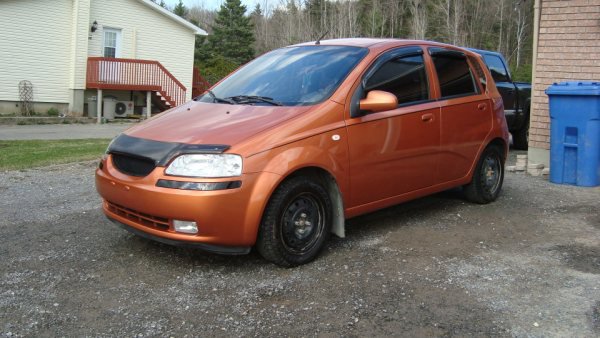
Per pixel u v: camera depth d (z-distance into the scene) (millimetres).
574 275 4027
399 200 4953
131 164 4055
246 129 3984
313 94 4484
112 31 23422
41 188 6852
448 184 5500
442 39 51469
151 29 24547
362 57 4758
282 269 4082
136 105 24375
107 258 4270
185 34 25781
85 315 3305
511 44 55344
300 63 4992
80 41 22031
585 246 4723
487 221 5480
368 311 3387
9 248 4480
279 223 3955
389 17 54844
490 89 6109
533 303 3535
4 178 7488
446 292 3686
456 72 5672
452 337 3076
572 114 7277
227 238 3758
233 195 3705
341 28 50969
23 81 20969
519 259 4363
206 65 37219
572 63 8281
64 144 12094
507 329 3176
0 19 20078
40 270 4000
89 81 22156
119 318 3273
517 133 11094
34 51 21141
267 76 4996
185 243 3766
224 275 3955
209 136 3912
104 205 4406
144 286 3748
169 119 4449
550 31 8453
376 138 4590
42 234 4867
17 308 3375
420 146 5031
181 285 3771
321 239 4266
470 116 5656
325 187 4359
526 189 7109
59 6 21594
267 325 3201
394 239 4840
